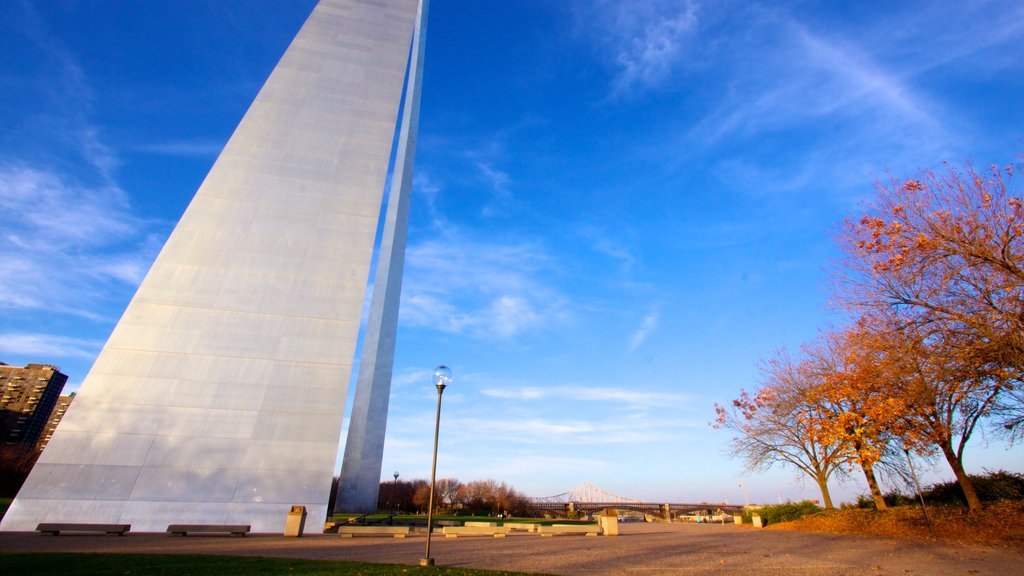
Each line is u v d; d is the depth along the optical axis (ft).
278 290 88.99
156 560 39.17
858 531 73.92
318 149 102.63
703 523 137.69
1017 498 70.59
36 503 67.97
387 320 135.23
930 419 64.13
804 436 94.43
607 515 79.46
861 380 66.80
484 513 179.83
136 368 78.69
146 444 74.23
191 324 83.35
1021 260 46.16
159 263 86.53
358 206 99.19
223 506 72.59
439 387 47.88
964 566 40.88
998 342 46.37
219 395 79.56
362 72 113.39
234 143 99.09
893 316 55.62
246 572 34.22
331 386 83.76
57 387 338.13
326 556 45.65
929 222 49.47
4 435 288.71
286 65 109.81
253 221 93.30
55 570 33.55
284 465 76.84
